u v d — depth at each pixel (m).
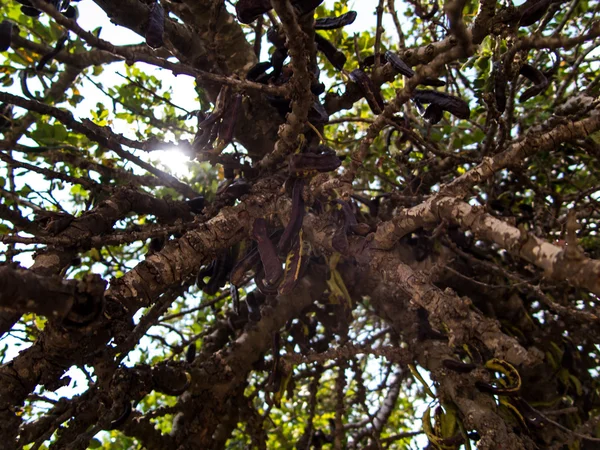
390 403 5.12
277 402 3.49
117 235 2.68
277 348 3.51
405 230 2.51
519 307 4.12
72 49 4.19
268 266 2.52
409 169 4.24
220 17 3.35
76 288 1.79
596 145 3.46
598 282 1.51
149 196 3.31
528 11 2.40
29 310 1.71
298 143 2.84
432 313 2.40
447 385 3.12
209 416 3.71
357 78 2.97
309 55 2.93
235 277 2.80
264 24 4.24
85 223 2.70
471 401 3.00
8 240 2.37
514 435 2.84
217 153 2.69
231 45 3.50
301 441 4.34
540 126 3.21
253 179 3.24
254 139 3.68
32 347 2.08
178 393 3.21
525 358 2.16
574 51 4.61
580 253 1.54
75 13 2.75
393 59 2.70
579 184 4.68
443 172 4.29
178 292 3.30
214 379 3.74
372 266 2.70
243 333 4.02
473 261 3.60
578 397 4.03
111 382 2.60
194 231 2.72
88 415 2.81
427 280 2.49
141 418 3.63
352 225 2.63
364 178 5.02
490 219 2.03
